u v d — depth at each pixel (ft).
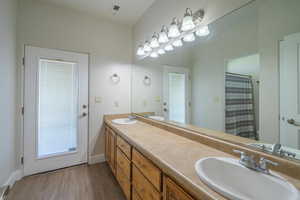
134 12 7.88
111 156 6.95
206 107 4.72
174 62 6.06
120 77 8.92
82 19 7.89
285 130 2.93
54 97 7.33
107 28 8.56
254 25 3.39
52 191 5.85
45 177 6.75
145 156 3.84
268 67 3.16
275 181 2.35
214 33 4.35
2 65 5.24
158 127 6.37
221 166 2.98
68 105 7.66
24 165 6.66
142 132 5.50
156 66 7.13
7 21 5.57
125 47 9.07
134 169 4.44
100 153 8.42
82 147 7.99
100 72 8.37
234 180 2.78
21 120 6.55
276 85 3.05
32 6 6.76
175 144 4.14
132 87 9.16
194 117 5.14
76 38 7.74
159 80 6.97
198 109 5.00
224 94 4.12
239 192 2.63
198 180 2.33
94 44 8.20
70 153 7.72
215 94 4.44
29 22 6.70
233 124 3.86
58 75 7.39
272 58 3.10
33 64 6.78
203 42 4.76
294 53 2.78
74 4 7.21
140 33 8.37
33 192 5.76
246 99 3.53
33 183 6.29
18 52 6.44
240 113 3.67
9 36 5.74
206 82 4.73
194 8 4.83
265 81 3.21
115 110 8.78
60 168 7.50
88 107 8.10
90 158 8.14
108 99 8.59
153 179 3.43
